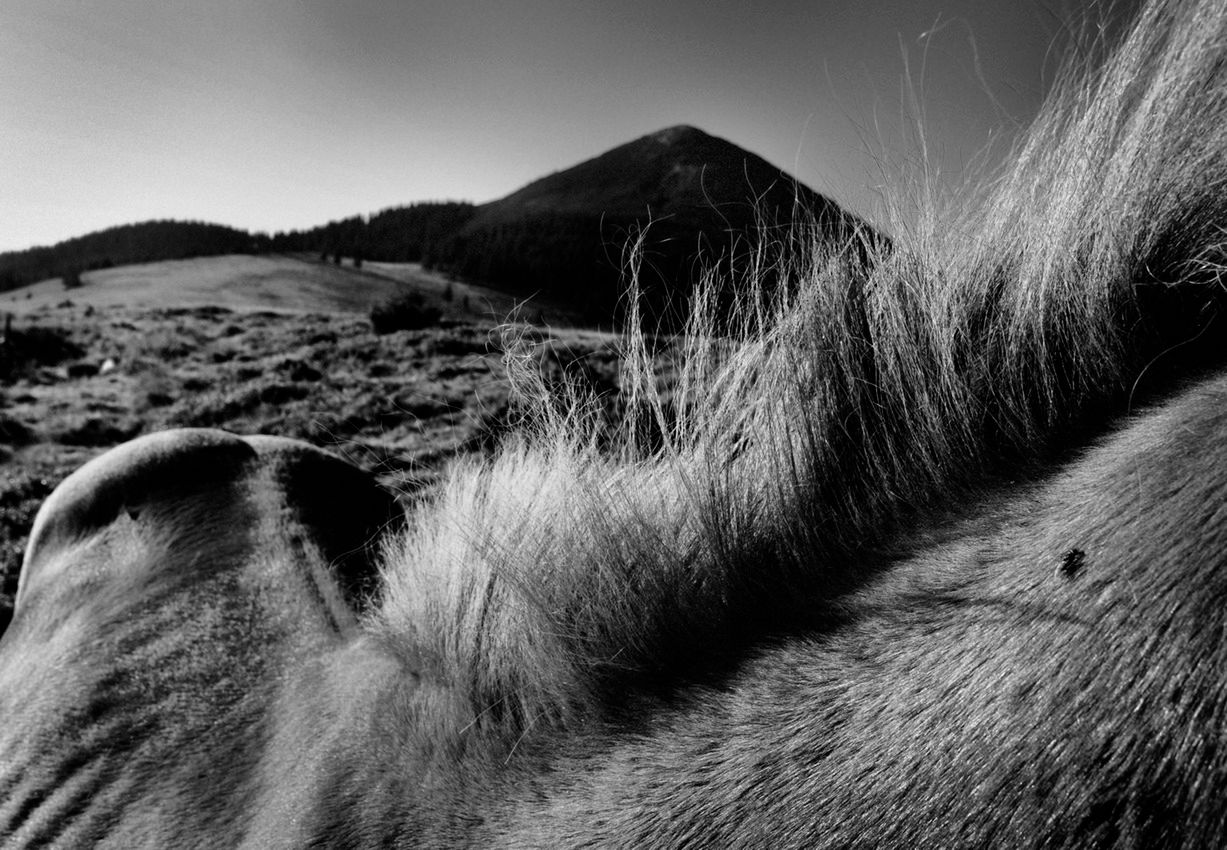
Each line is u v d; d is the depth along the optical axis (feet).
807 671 3.87
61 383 78.38
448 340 103.81
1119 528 3.47
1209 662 2.55
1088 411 4.81
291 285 372.99
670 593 4.58
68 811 5.23
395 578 6.49
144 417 61.77
